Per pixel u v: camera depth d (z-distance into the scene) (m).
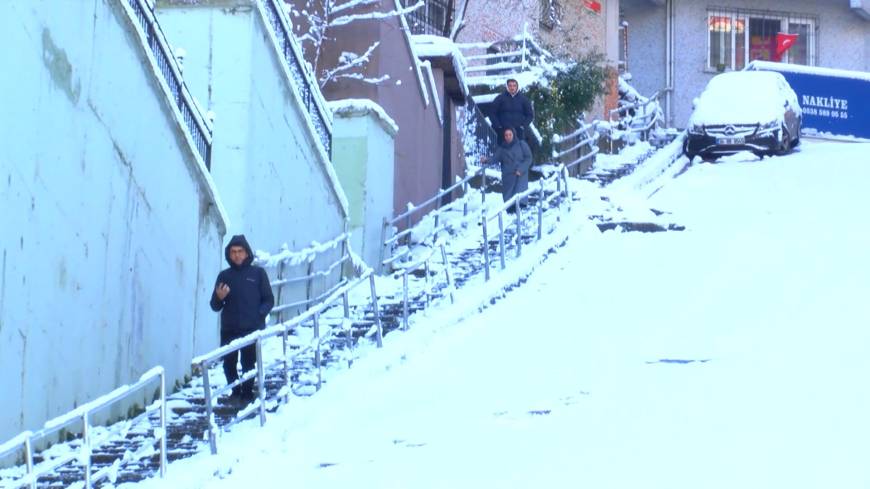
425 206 36.09
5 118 16.84
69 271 18.34
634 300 24.94
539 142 41.50
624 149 48.84
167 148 21.38
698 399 17.44
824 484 13.46
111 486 15.42
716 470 14.23
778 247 29.28
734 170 45.16
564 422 17.06
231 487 15.83
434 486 14.85
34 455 17.17
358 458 16.52
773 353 19.75
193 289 22.41
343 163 30.25
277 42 25.91
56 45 18.02
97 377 19.06
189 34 24.67
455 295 25.75
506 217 32.62
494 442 16.45
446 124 38.81
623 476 14.38
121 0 19.69
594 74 47.12
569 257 29.84
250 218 24.55
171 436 18.09
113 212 19.59
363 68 33.09
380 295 26.92
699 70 69.50
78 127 18.59
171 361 21.50
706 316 22.95
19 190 17.14
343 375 20.59
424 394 19.53
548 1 54.44
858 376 17.84
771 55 70.50
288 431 18.06
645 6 69.94
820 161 45.12
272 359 21.48
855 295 23.59
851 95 58.56
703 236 31.39
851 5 70.56
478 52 49.81
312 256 26.89
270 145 25.52
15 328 17.02
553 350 21.55
